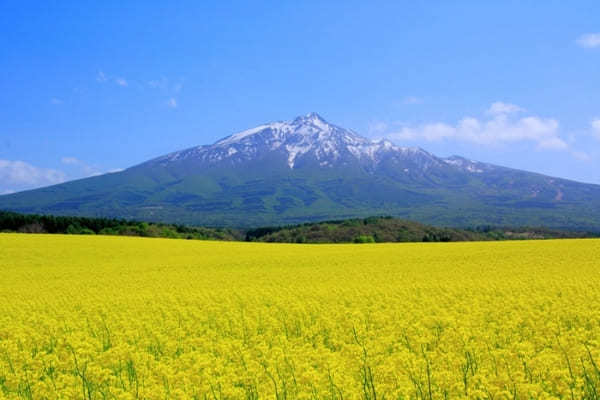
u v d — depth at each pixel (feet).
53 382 36.04
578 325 49.39
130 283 98.58
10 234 218.79
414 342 42.37
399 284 83.15
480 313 52.44
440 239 362.53
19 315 62.85
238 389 31.91
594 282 75.46
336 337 47.06
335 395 31.14
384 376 32.99
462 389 30.91
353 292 73.72
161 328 52.47
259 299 70.64
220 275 110.01
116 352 40.32
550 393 31.12
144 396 31.42
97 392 33.88
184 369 37.99
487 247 166.71
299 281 93.71
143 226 329.52
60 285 96.73
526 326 47.19
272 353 38.83
